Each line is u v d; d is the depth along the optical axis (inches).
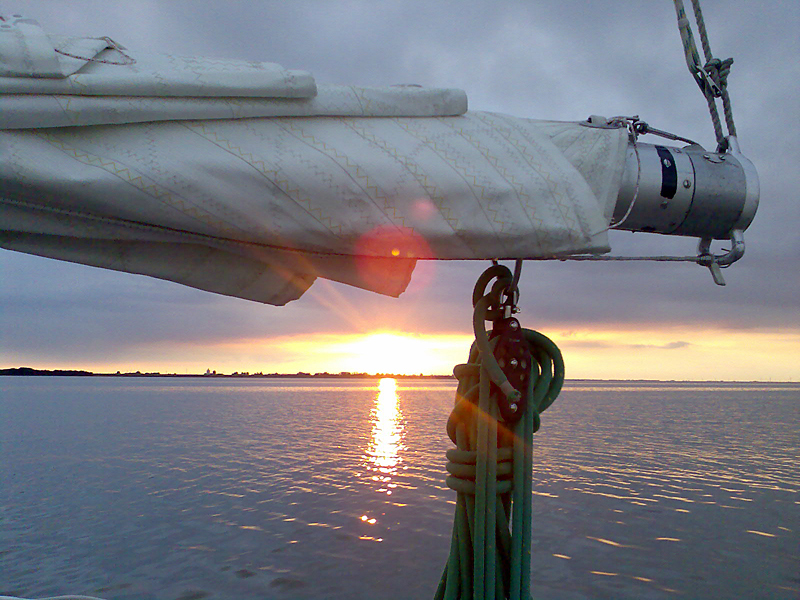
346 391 7598.4
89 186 48.3
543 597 437.4
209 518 679.7
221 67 52.8
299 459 1167.6
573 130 64.5
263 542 583.2
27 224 52.6
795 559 532.1
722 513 706.8
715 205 66.6
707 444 1464.1
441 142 57.1
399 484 892.6
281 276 64.4
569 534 605.3
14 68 45.8
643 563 516.4
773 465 1111.0
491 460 62.7
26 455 1219.2
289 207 52.2
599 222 59.4
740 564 517.7
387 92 58.1
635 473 998.4
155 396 5142.7
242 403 3816.4
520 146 59.8
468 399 65.9
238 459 1163.3
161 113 50.3
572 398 4936.0
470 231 54.7
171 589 460.8
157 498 792.3
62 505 751.1
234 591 455.2
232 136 52.4
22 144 47.7
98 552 554.3
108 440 1523.1
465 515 66.9
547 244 57.2
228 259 62.9
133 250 60.7
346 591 455.2
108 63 50.4
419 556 538.3
